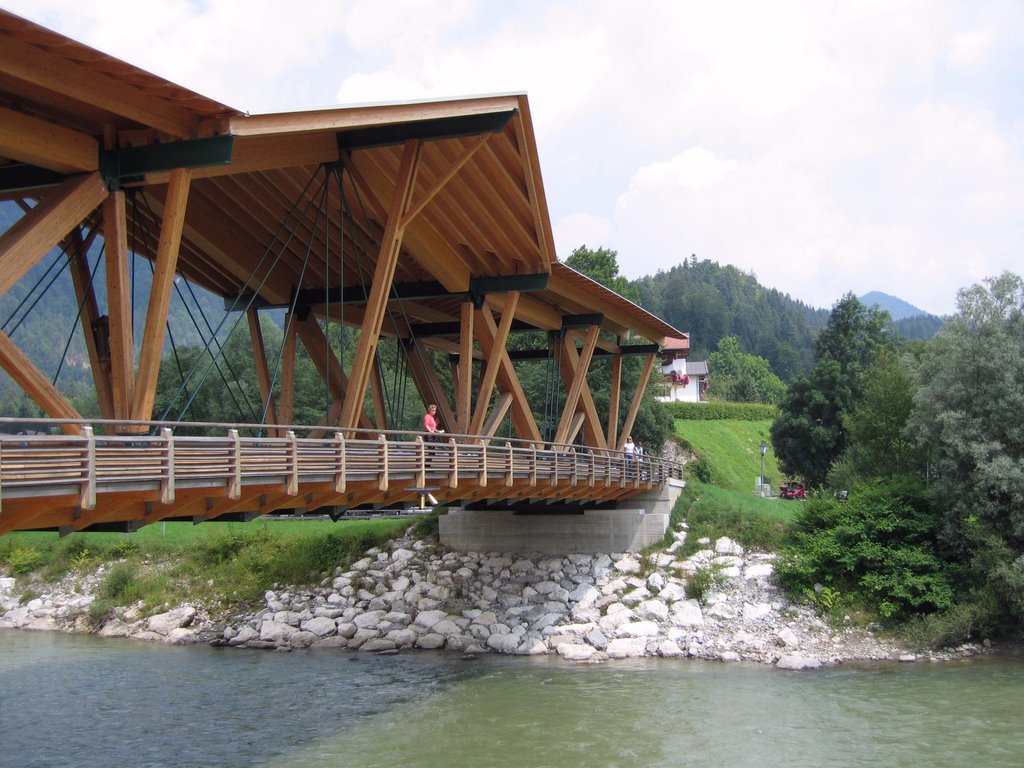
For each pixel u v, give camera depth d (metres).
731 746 19.98
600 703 23.64
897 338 69.06
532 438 34.22
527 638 31.53
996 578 30.55
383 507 24.03
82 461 12.22
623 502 39.75
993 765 18.66
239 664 29.03
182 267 30.03
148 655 30.66
